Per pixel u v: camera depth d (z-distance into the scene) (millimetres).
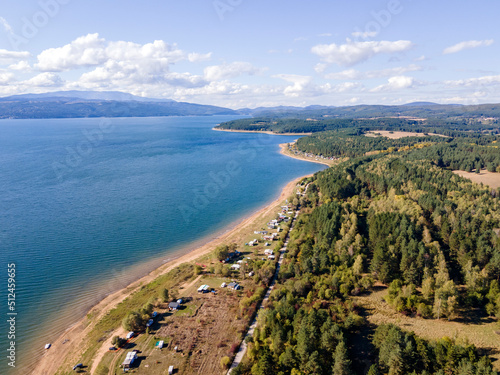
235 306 94812
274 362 70750
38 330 88000
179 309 94000
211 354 77500
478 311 85938
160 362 75188
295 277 104500
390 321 83625
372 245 119250
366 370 68812
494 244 110250
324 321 79125
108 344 81000
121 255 130000
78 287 108000
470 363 61281
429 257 101875
